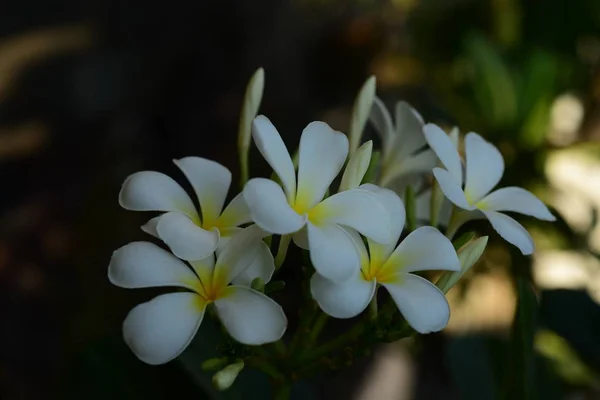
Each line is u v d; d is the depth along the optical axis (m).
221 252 0.47
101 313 0.88
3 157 1.05
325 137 0.47
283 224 0.45
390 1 1.34
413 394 1.01
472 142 0.53
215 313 0.49
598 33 0.99
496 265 0.96
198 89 1.15
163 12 1.16
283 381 0.52
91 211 0.99
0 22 1.12
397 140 0.55
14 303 0.91
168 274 0.46
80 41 1.15
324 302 0.45
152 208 0.48
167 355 0.45
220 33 1.18
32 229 0.98
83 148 1.08
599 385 0.85
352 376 0.98
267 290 0.48
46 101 1.11
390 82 1.25
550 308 0.62
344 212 0.46
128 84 1.14
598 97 1.04
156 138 1.12
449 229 0.52
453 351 0.64
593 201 1.00
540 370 0.61
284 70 1.23
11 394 0.83
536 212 0.52
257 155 1.04
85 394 0.56
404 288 0.46
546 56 0.95
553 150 0.97
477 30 1.10
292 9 1.27
